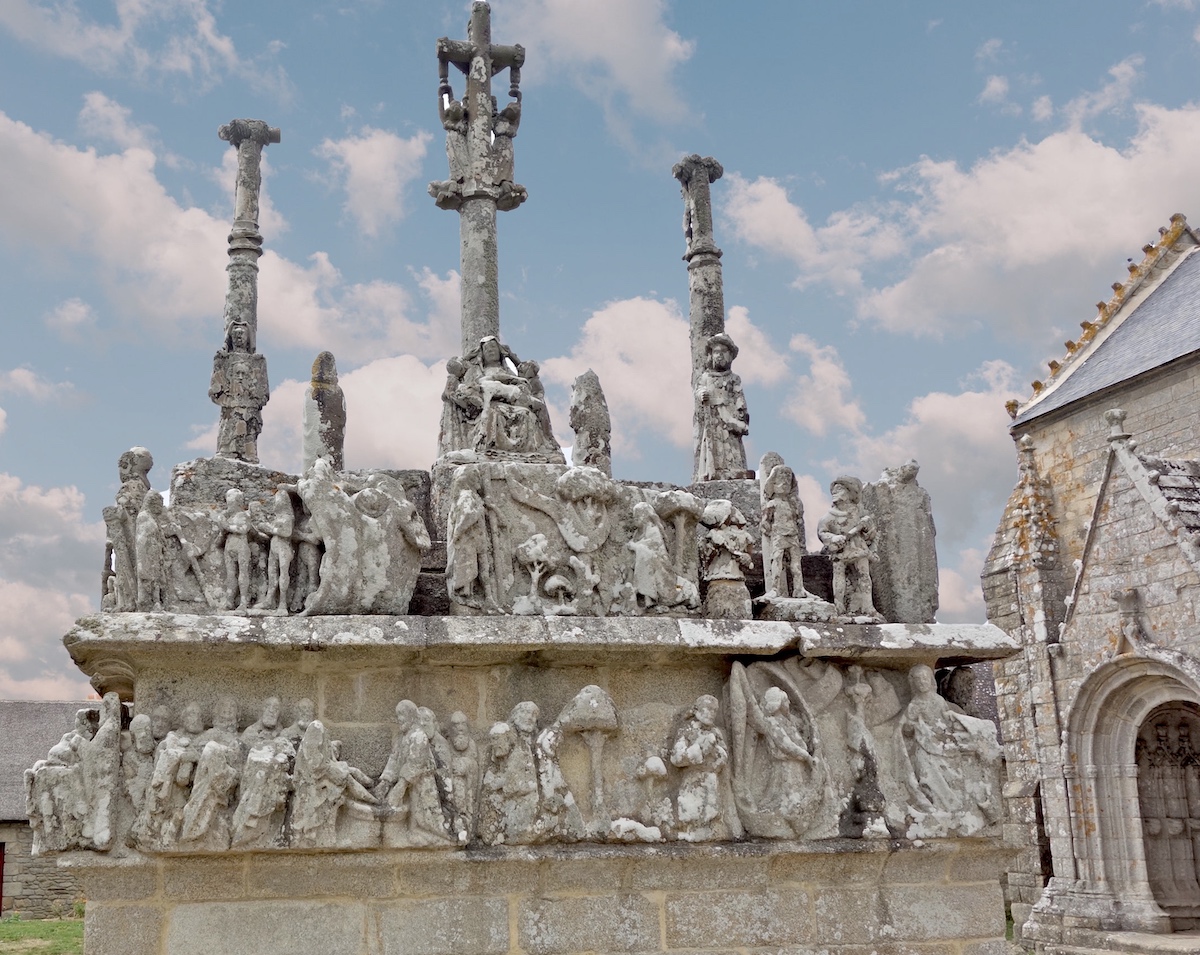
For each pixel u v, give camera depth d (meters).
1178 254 24.38
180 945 8.23
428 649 8.73
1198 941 16.70
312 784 8.31
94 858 8.17
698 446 12.70
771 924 9.19
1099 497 18.78
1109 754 18.44
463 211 12.59
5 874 28.92
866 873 9.48
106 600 9.20
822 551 10.80
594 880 8.90
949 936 9.54
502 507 9.51
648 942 8.91
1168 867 18.48
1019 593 20.77
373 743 8.83
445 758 8.76
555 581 9.34
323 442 10.70
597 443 11.07
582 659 9.23
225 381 14.50
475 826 8.70
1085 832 18.42
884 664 10.00
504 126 12.82
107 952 8.17
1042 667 19.73
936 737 9.74
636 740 9.33
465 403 10.94
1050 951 18.14
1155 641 17.50
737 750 9.38
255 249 15.22
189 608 8.79
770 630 9.49
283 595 8.85
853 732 9.65
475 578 9.30
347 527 8.98
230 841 8.17
